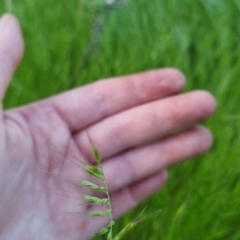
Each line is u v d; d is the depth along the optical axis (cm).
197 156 15
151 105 14
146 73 15
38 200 13
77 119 14
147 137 14
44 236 13
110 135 14
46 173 13
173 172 15
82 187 13
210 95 14
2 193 12
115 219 14
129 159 14
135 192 14
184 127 14
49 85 16
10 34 12
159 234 13
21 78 16
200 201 13
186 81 16
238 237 13
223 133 15
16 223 12
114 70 16
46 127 13
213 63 16
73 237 13
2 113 12
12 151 12
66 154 13
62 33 16
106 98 14
